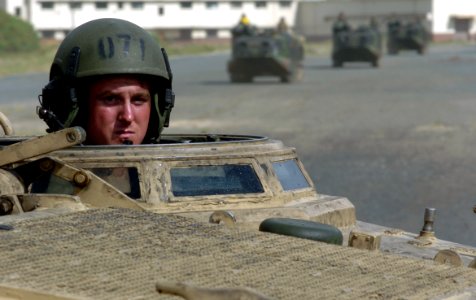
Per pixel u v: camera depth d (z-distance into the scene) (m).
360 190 35.94
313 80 112.31
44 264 8.25
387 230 14.26
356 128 58.78
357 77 117.50
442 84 102.62
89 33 14.10
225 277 8.08
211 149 13.37
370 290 7.89
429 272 8.52
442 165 42.31
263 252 8.90
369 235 11.28
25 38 177.88
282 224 10.96
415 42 177.38
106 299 7.38
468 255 12.70
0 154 12.09
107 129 14.24
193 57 187.50
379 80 110.88
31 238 9.02
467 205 32.62
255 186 13.37
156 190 12.69
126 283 7.79
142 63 14.02
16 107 73.56
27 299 7.56
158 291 7.50
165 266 8.30
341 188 36.44
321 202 14.00
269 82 108.31
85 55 14.00
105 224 9.63
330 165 42.66
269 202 13.36
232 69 106.00
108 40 14.01
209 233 9.48
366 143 50.84
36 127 56.31
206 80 113.44
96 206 12.15
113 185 12.71
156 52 14.28
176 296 7.46
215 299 7.31
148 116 14.52
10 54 171.62
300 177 14.48
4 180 11.95
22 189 12.15
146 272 8.11
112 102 14.24
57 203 11.03
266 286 7.87
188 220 9.96
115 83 14.10
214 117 66.62
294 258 8.76
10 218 9.83
